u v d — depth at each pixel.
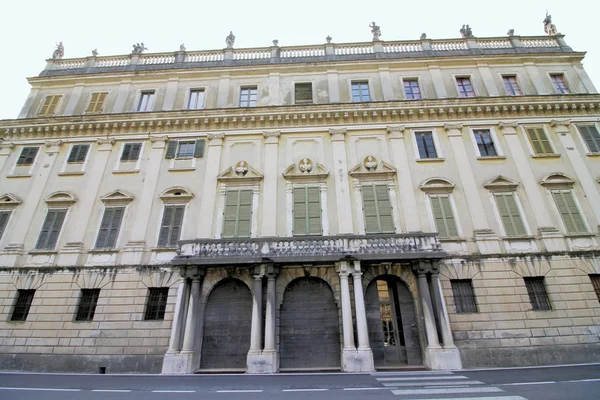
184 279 15.92
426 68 22.52
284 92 22.08
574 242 16.98
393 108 20.52
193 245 16.16
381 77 22.14
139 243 17.64
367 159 19.47
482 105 20.42
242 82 22.58
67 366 15.28
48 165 20.08
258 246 16.03
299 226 17.84
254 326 14.72
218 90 22.25
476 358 14.90
